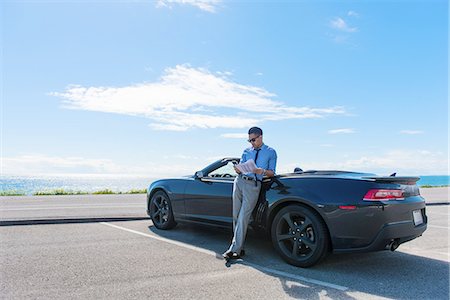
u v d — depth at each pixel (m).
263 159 4.79
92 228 6.64
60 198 14.08
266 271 4.11
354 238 3.97
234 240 4.61
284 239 4.47
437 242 5.95
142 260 4.45
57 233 6.10
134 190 19.84
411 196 4.29
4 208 9.70
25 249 4.92
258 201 4.77
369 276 4.01
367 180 4.07
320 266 4.37
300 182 4.46
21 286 3.47
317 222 4.16
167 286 3.54
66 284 3.54
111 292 3.34
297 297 3.33
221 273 4.00
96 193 18.39
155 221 6.62
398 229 3.96
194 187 5.82
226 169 5.97
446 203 12.71
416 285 3.73
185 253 4.83
